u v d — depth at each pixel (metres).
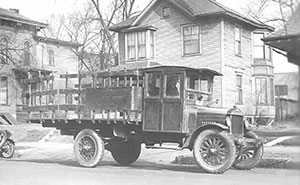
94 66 42.94
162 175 9.85
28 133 25.73
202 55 26.02
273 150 13.02
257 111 27.25
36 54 37.16
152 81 11.16
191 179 8.91
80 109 12.61
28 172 10.78
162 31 27.80
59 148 20.64
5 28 34.34
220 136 9.97
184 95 10.59
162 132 10.86
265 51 28.98
